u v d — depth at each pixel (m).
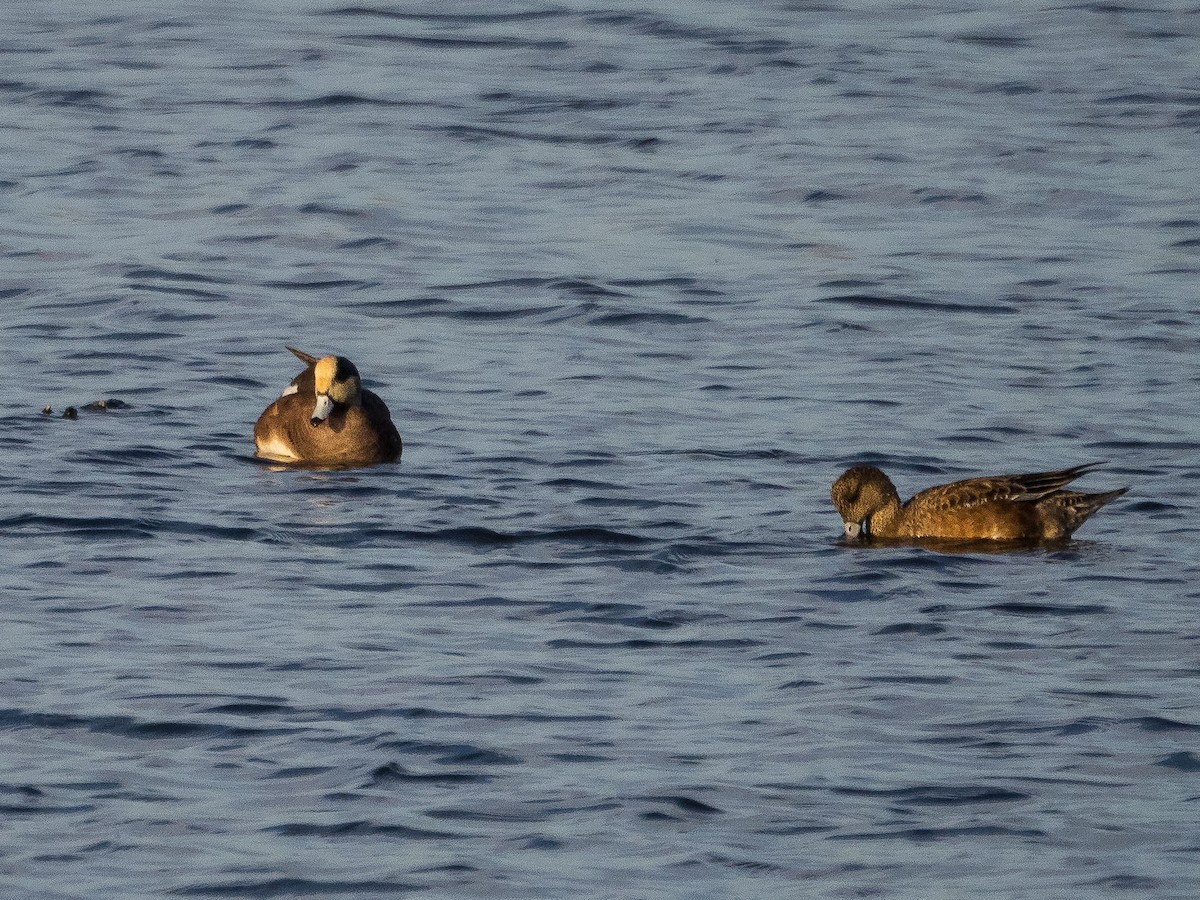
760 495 18.03
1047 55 40.88
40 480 17.83
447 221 29.39
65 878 9.98
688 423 20.55
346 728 11.98
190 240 28.14
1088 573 15.61
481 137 34.31
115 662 13.12
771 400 21.50
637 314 25.14
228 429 20.20
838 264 27.56
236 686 12.69
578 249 28.09
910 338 24.12
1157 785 11.24
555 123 35.25
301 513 17.08
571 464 18.94
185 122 34.84
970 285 26.58
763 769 11.43
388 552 15.92
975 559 16.05
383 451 19.03
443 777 11.27
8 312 24.59
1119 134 35.00
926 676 13.09
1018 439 20.05
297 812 10.79
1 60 39.19
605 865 10.16
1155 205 30.61
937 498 16.72
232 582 15.01
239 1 45.19
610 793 11.06
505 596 14.79
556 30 42.31
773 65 39.66
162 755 11.58
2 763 11.42
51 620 13.99
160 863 10.15
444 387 22.00
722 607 14.63
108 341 23.45
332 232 28.66
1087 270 27.28
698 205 30.50
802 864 10.19
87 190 30.55
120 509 17.00
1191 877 10.02
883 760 11.60
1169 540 16.69
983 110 36.59
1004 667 13.30
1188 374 22.53
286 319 24.67
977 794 11.09
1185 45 41.84
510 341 24.05
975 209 30.47
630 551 16.06
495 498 17.70
